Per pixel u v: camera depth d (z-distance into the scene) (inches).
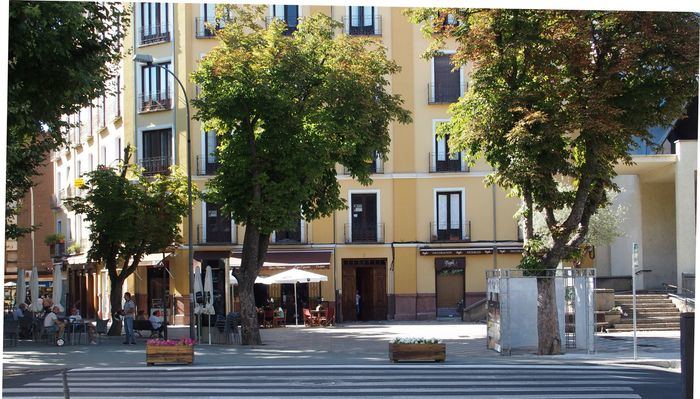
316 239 1722.4
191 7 1686.8
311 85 1101.1
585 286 948.0
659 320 1264.8
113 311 1363.2
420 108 1721.2
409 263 1720.0
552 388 663.8
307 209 1185.4
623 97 875.4
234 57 1062.4
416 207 1722.4
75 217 2089.1
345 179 1723.7
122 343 1179.9
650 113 885.8
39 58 725.9
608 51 882.8
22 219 2407.7
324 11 1695.4
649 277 1530.5
